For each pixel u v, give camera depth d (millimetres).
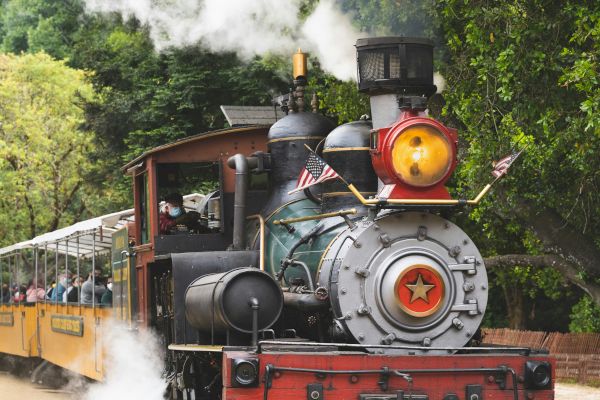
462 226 35594
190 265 17750
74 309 30094
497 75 23547
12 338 41250
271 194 18453
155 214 19562
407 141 15188
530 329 47062
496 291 47969
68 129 63500
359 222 15828
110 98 49156
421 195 15312
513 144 22781
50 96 64312
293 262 16516
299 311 16359
